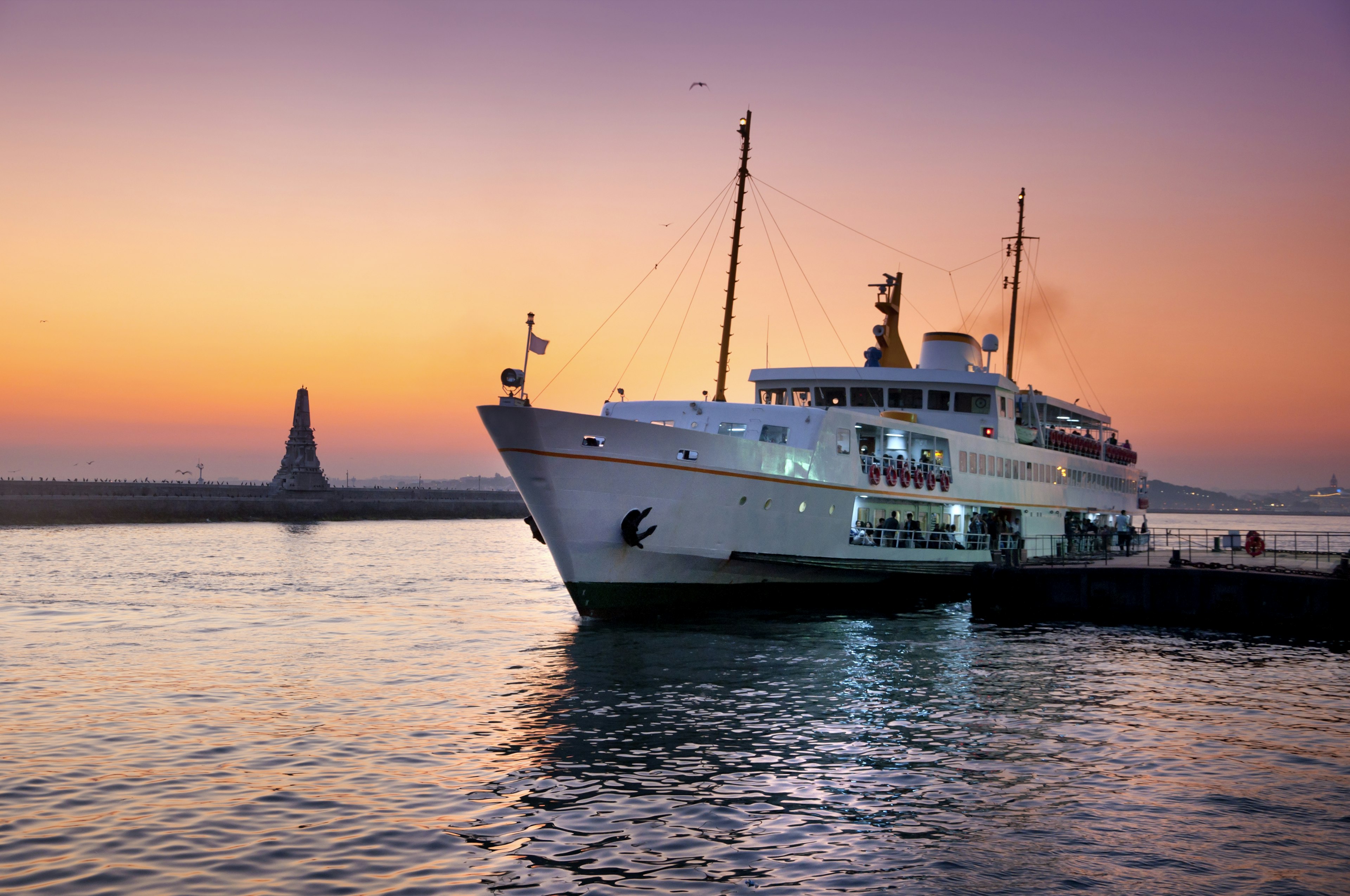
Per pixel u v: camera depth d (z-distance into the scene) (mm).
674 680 26078
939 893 13273
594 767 18406
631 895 13047
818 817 15969
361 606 44500
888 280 49500
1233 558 44094
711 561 34312
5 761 18609
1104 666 28844
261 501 151375
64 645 32906
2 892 12820
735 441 33594
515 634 35250
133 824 15336
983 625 37000
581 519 31484
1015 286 65375
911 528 42031
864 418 38344
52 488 131750
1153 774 18359
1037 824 15758
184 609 42969
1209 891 13375
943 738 20703
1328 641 33688
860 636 33469
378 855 14234
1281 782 17906
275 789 17031
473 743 20062
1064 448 58250
